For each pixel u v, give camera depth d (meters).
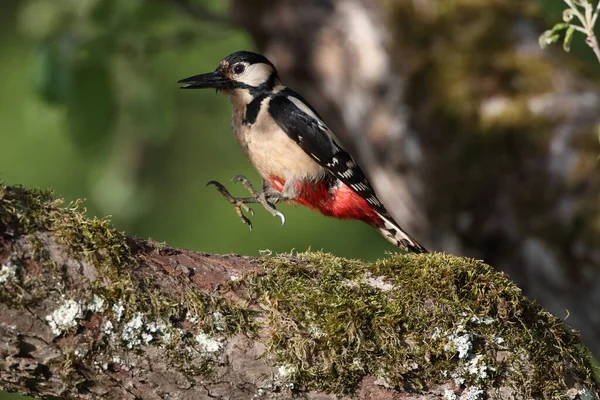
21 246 5.05
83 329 5.13
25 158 14.38
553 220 8.65
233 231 14.86
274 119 9.16
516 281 8.89
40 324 5.07
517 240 8.84
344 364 5.47
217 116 14.72
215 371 5.34
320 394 5.50
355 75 9.86
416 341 5.56
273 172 9.41
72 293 5.11
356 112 9.92
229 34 12.04
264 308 5.48
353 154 10.38
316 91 10.24
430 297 5.64
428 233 9.69
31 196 5.25
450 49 9.59
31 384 5.23
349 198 9.17
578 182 8.64
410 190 9.70
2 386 5.27
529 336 5.70
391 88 9.67
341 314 5.52
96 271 5.19
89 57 9.98
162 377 5.29
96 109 9.98
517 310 5.71
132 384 5.28
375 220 9.28
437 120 9.36
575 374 5.81
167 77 13.83
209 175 15.21
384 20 9.80
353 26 9.90
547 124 8.94
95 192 13.88
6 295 4.98
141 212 14.15
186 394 5.36
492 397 5.62
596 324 8.48
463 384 5.60
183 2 11.31
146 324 5.23
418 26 9.74
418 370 5.55
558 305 8.66
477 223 9.09
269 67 9.56
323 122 9.21
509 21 9.66
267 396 5.46
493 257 9.07
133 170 13.88
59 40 9.97
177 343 5.27
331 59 9.97
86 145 10.08
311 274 5.67
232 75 9.47
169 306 5.29
